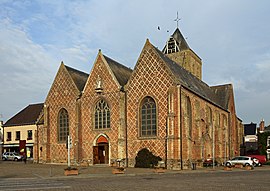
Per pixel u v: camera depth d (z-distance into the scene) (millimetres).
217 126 57125
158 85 41188
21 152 59781
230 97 68562
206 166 46781
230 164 47906
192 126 44500
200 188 18812
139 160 40688
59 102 49250
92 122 45562
